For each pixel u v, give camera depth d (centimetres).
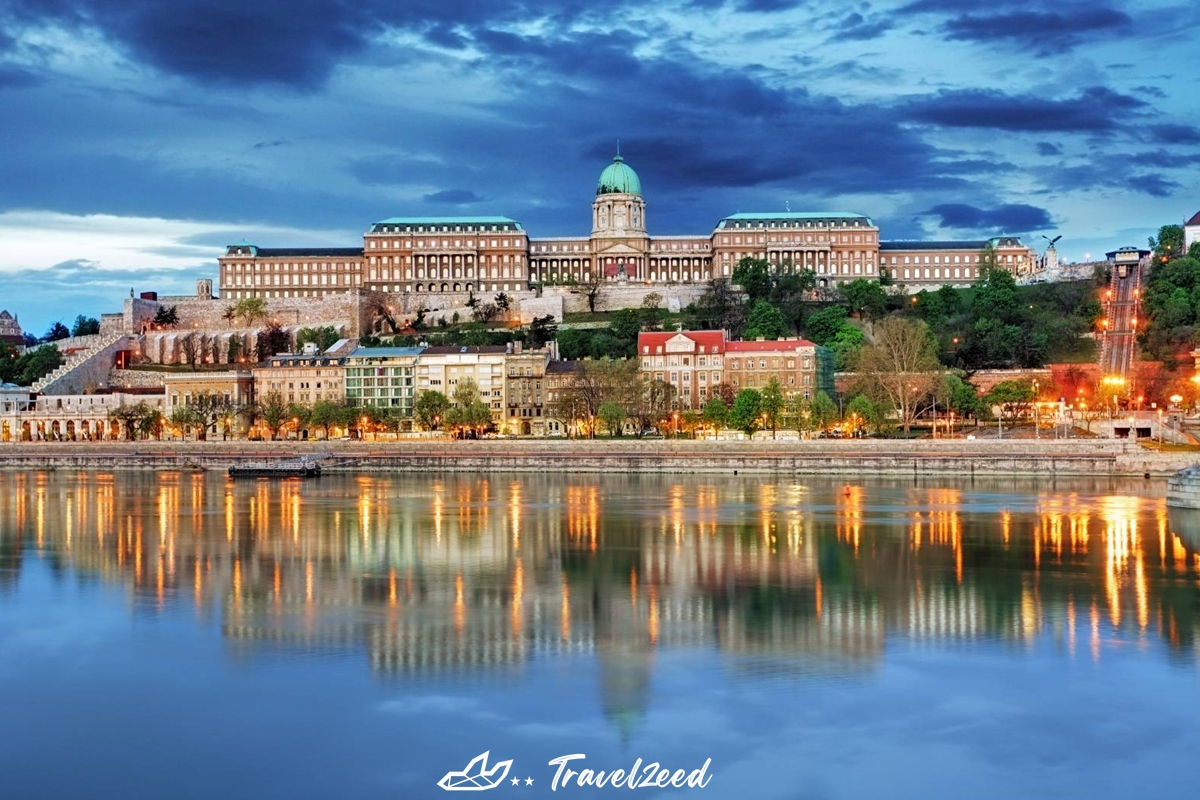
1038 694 9675
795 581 14050
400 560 15675
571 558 15738
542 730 9006
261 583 14100
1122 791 8031
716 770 8356
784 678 10112
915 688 9819
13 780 8269
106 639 11425
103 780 8262
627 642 11231
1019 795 7988
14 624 12019
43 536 18088
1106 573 14400
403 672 10325
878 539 17212
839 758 8500
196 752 8681
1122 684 9888
